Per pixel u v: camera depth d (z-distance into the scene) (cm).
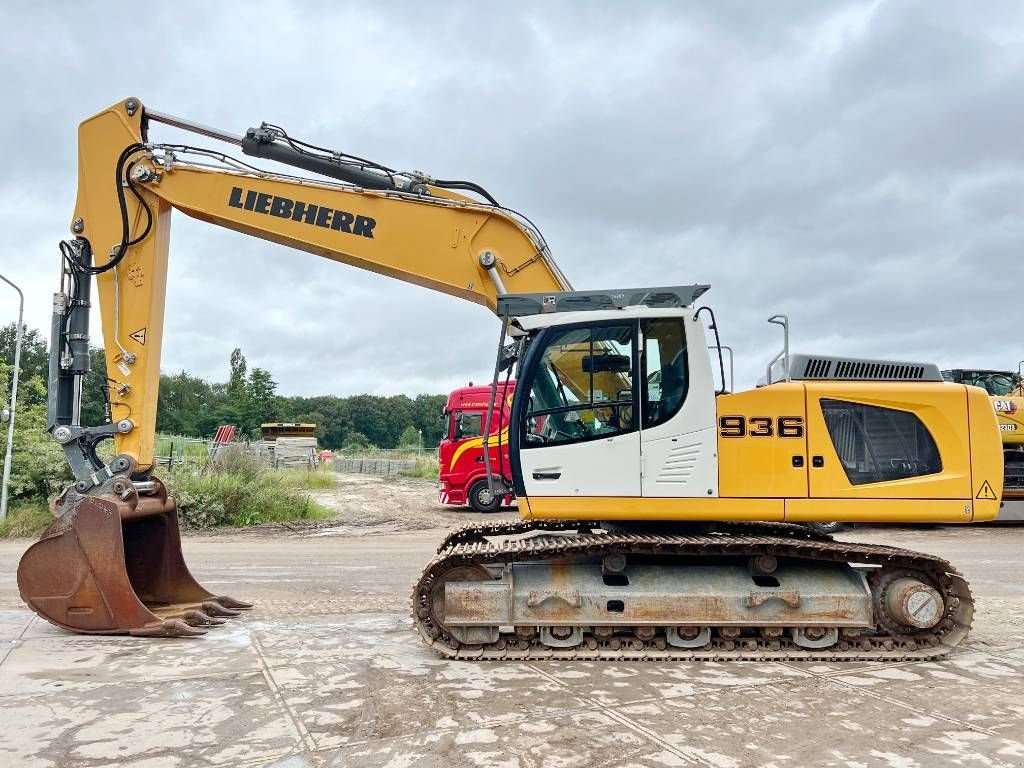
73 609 638
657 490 595
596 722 441
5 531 1442
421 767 377
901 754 400
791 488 596
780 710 466
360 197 711
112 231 721
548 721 442
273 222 715
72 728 426
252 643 616
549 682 519
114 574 638
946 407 610
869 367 679
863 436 605
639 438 598
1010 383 1750
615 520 626
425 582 595
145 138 736
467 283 701
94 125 727
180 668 542
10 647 597
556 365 611
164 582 740
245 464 1886
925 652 588
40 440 1645
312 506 1839
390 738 414
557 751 398
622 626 588
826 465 599
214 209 718
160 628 629
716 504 594
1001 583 951
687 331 605
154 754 391
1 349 5828
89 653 580
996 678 540
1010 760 394
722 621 584
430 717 447
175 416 7394
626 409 603
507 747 403
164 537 743
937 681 531
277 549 1269
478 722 439
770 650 590
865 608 589
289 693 489
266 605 780
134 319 717
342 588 884
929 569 616
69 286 718
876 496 596
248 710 457
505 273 696
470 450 1931
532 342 616
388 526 1653
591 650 585
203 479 1692
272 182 717
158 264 728
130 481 680
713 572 611
